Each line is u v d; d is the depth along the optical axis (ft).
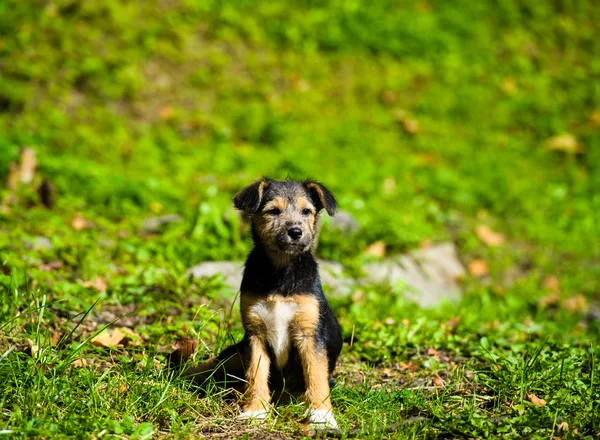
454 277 38.50
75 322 25.49
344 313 29.58
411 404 20.75
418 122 52.19
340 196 41.98
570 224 44.27
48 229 33.73
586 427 19.30
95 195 39.47
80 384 20.13
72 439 17.24
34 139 43.50
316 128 50.08
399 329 27.45
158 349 24.52
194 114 49.78
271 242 21.61
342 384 22.63
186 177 43.39
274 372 22.33
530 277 39.32
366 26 58.08
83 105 48.37
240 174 44.50
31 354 21.29
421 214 42.88
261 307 21.39
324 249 35.78
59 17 53.11
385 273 35.83
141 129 47.80
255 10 57.62
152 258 32.45
